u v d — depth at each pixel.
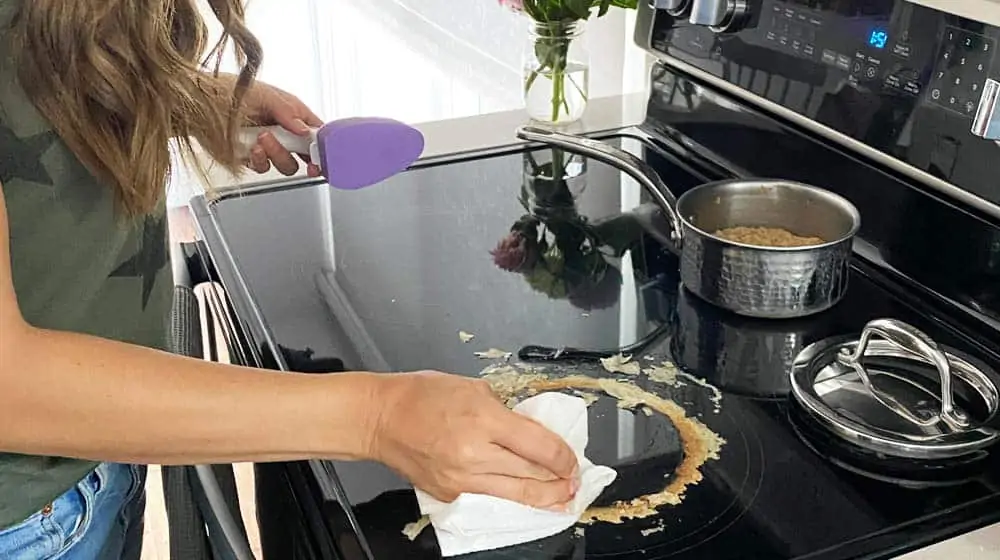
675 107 1.33
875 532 0.70
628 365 0.90
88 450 0.65
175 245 1.13
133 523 0.93
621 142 1.36
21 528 0.78
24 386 0.61
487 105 2.09
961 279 0.96
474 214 1.18
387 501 0.73
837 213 1.02
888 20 0.96
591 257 1.09
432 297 1.01
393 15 2.54
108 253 0.77
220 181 1.21
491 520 0.68
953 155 0.92
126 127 0.71
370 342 0.93
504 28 1.98
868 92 0.99
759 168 1.20
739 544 0.69
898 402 0.82
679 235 1.04
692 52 1.23
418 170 1.29
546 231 1.14
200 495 0.84
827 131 1.05
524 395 0.85
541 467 0.70
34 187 0.70
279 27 3.08
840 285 0.96
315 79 3.12
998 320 0.93
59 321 0.75
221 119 0.80
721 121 1.25
